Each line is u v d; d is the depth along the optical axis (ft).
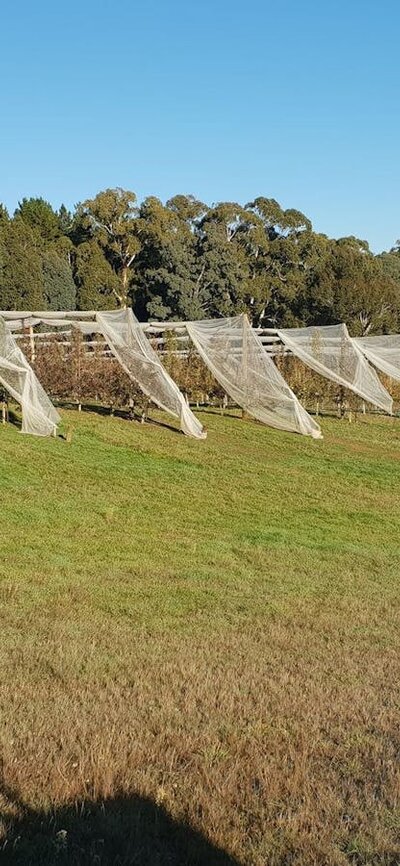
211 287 182.60
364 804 15.25
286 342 102.12
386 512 55.83
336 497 58.80
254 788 15.94
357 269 181.16
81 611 29.45
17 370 67.10
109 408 86.17
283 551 42.60
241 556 40.96
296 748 18.04
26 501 47.03
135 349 79.61
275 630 29.09
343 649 27.40
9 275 168.55
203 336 91.66
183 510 49.98
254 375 89.04
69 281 182.50
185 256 178.91
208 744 17.83
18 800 14.53
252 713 20.18
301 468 68.23
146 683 22.03
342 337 102.01
